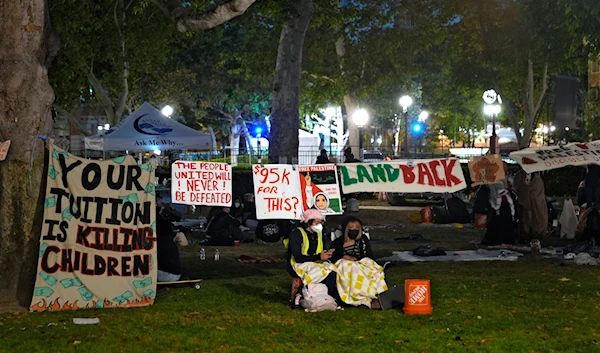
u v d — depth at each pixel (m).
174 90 47.19
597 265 13.49
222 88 56.34
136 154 43.09
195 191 10.95
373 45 39.25
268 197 11.16
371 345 7.93
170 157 40.78
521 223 16.50
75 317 9.32
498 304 10.03
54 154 9.98
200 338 8.25
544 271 12.84
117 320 9.11
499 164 12.98
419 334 8.39
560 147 13.77
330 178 11.34
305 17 27.09
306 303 9.63
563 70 42.81
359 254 10.18
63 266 9.82
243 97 58.06
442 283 11.65
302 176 11.29
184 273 12.81
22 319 9.18
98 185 10.09
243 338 8.24
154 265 10.20
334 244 10.34
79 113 54.84
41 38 10.38
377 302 9.71
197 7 14.98
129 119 27.11
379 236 18.59
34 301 9.62
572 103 24.14
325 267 9.84
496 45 42.28
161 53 34.34
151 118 27.23
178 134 27.03
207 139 27.47
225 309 9.75
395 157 35.28
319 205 11.26
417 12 38.69
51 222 9.84
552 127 55.66
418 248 14.95
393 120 64.69
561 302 10.18
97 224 10.02
